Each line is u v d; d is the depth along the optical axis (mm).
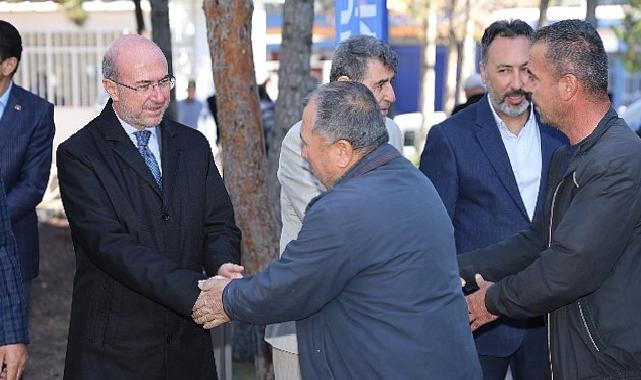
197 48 18516
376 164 2785
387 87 3537
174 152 3547
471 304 3252
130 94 3369
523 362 4000
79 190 3396
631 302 2881
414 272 2715
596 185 2830
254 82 4684
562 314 3006
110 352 3418
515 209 3871
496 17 18672
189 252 3529
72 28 20375
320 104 2773
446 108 16984
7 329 3299
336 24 5059
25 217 4695
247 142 4688
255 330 4906
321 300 2754
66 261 10438
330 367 2828
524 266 3521
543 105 3020
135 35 3463
